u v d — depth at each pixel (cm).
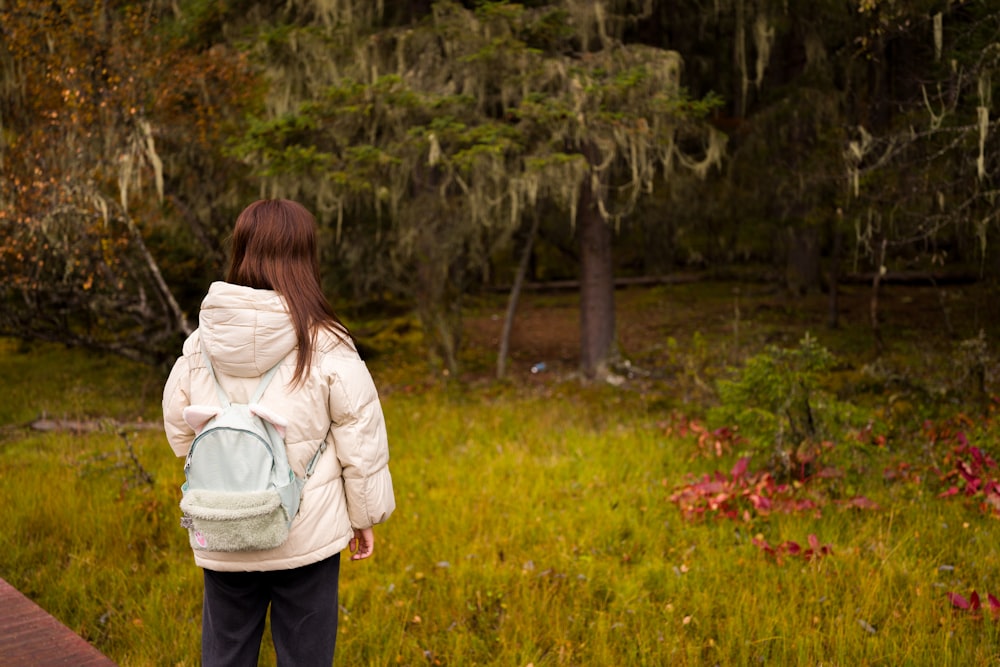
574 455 580
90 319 893
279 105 823
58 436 668
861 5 683
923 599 324
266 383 194
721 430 552
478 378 945
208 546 185
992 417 583
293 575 201
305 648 204
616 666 296
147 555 402
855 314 1260
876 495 464
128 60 754
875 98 866
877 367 773
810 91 925
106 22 757
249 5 888
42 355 1166
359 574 377
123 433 507
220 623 204
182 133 834
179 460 565
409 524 436
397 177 803
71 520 435
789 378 475
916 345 915
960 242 818
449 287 916
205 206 881
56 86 726
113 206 753
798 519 421
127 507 454
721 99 722
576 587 359
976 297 1062
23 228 702
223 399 196
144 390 835
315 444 197
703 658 304
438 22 757
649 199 1044
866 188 794
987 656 283
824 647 300
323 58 781
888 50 898
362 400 198
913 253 999
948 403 648
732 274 1758
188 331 793
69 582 362
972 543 392
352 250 1023
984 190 692
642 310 1498
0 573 379
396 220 893
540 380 919
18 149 716
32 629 196
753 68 1064
